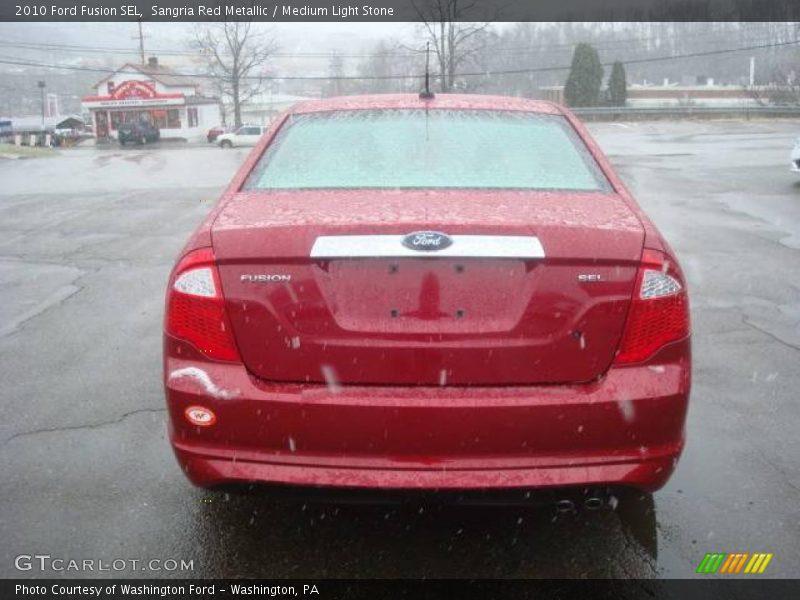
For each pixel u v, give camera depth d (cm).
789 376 444
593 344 237
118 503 312
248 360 239
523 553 279
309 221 244
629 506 309
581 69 5788
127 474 336
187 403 238
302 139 320
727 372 451
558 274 235
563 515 302
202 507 309
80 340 525
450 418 231
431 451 233
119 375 457
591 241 238
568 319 236
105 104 6550
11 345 515
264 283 237
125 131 5278
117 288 673
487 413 231
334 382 237
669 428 239
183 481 330
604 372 239
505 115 340
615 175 305
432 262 234
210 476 239
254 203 271
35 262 790
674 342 241
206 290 239
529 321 236
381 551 281
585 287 236
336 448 235
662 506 309
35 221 1096
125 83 6519
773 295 622
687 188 1356
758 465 341
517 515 303
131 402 416
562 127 336
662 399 236
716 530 292
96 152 3678
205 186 1661
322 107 353
